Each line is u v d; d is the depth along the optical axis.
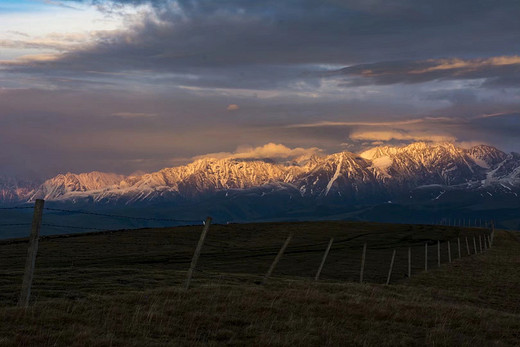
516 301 41.66
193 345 15.55
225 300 21.97
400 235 126.19
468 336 19.84
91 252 77.50
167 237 101.50
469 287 49.12
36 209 18.16
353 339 17.70
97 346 14.59
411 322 21.52
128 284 27.39
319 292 27.70
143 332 16.38
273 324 18.72
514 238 129.88
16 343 14.16
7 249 77.38
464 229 149.88
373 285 39.12
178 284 28.58
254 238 108.44
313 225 137.12
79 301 20.14
